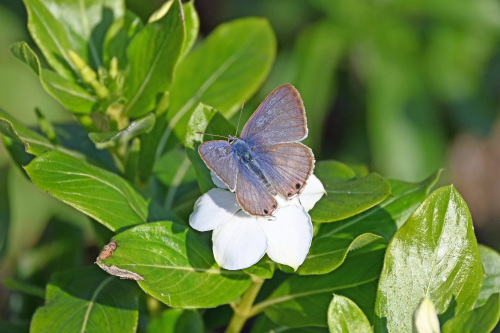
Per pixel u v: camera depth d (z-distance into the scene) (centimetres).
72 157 57
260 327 60
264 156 56
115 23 61
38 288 64
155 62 59
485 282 59
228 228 56
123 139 60
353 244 56
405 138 83
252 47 64
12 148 60
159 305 61
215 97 63
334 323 54
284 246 55
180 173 64
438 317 55
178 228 56
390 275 55
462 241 55
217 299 56
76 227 67
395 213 58
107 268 55
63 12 61
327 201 57
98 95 60
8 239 65
